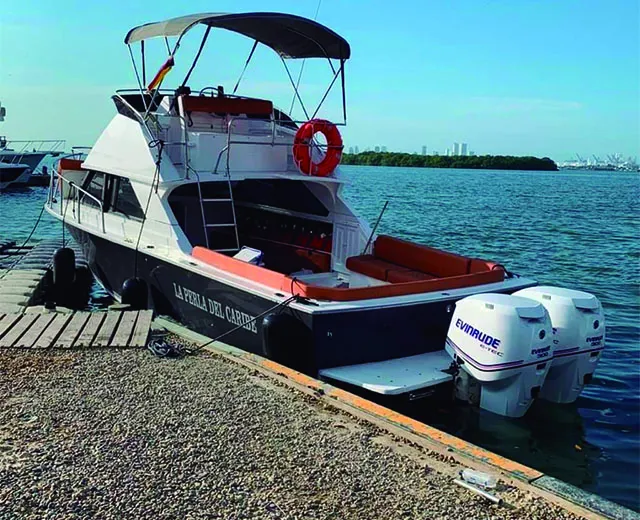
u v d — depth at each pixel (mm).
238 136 8297
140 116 8086
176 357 5895
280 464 3926
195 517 3309
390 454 4117
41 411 4547
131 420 4457
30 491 3471
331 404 4875
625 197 44781
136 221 8109
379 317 5812
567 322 5695
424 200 36250
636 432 5777
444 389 5715
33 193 34625
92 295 11000
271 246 9211
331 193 8250
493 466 3967
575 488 3740
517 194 45625
